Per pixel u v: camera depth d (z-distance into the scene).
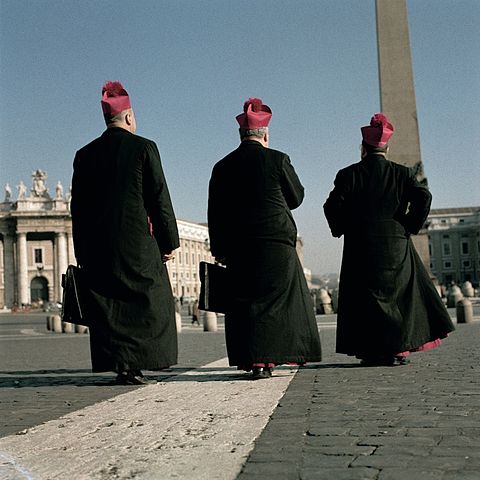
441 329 7.23
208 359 9.36
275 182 6.48
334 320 23.92
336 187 7.35
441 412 4.27
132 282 6.09
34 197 101.12
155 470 3.06
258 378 6.34
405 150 20.75
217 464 3.12
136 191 6.18
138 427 4.07
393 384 5.66
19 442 3.77
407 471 2.92
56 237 99.75
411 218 7.19
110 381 6.52
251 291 6.40
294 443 3.52
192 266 110.88
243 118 6.72
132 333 6.04
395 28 21.25
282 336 6.32
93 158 6.32
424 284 7.27
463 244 137.00
